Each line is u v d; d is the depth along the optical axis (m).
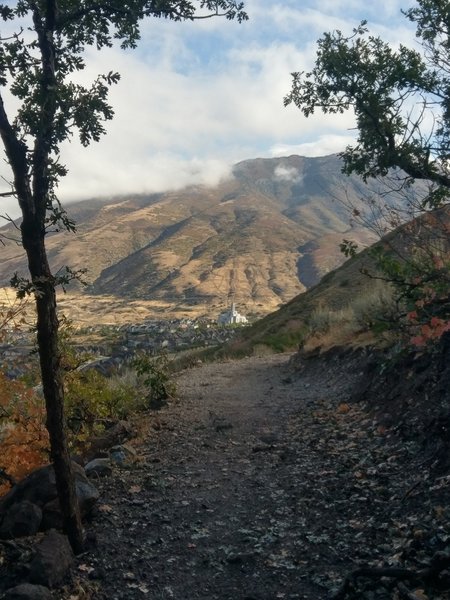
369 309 15.43
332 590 4.59
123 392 12.52
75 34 5.76
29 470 7.91
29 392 8.15
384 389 10.02
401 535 5.25
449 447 6.48
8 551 5.34
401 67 6.83
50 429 5.45
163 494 7.24
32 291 5.00
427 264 5.86
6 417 8.09
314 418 10.54
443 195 5.78
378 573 4.41
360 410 10.20
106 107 5.06
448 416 7.03
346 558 5.14
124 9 5.57
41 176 5.05
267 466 8.18
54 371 5.42
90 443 9.67
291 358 19.75
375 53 7.23
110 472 8.04
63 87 4.92
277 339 29.69
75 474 6.57
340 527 5.80
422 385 8.53
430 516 5.36
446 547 4.62
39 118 4.85
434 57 6.42
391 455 7.43
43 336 5.34
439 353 8.71
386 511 5.88
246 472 7.98
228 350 29.72
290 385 15.39
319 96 7.71
